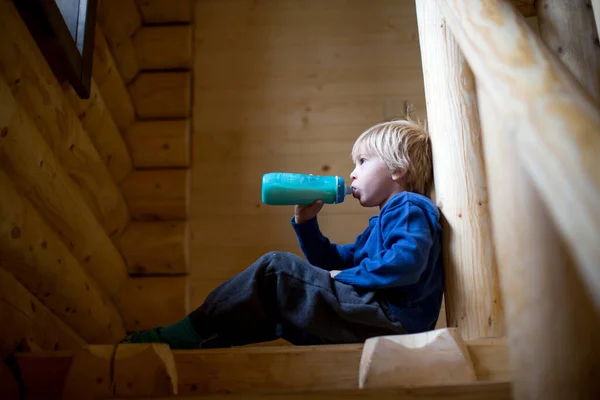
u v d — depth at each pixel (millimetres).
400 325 1607
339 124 3195
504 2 1386
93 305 2357
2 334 1550
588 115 1021
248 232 3074
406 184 1882
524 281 959
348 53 3305
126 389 1339
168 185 3111
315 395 1051
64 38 2084
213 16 3398
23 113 1765
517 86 1126
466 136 1766
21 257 1750
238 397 1065
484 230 1677
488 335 1600
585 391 894
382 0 3387
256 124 3219
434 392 1047
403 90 3236
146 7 3316
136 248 3012
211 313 1612
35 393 1407
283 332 1709
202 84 3291
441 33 1894
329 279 1614
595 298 860
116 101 3000
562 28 2248
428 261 1664
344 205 3043
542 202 972
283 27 3367
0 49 1666
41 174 1905
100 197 2688
